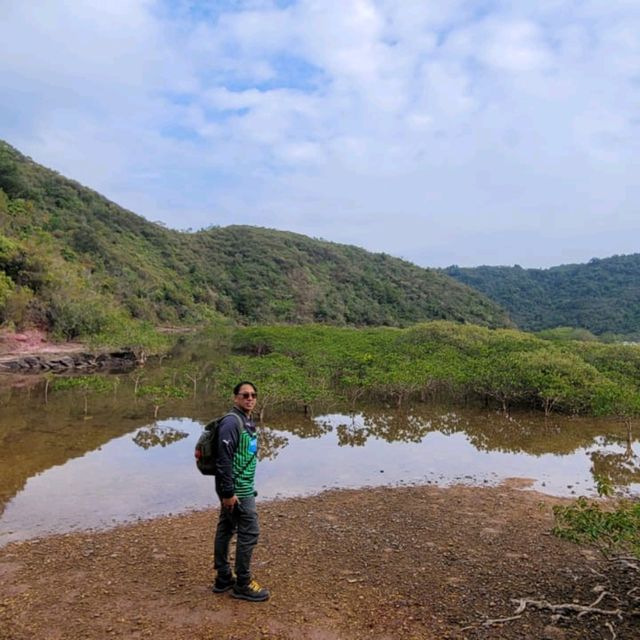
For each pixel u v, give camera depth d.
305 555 6.37
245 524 4.97
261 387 15.79
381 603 5.08
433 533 7.24
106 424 14.53
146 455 11.45
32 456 11.24
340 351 24.84
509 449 12.73
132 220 83.81
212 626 4.59
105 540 6.95
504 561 6.20
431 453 12.28
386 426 15.18
